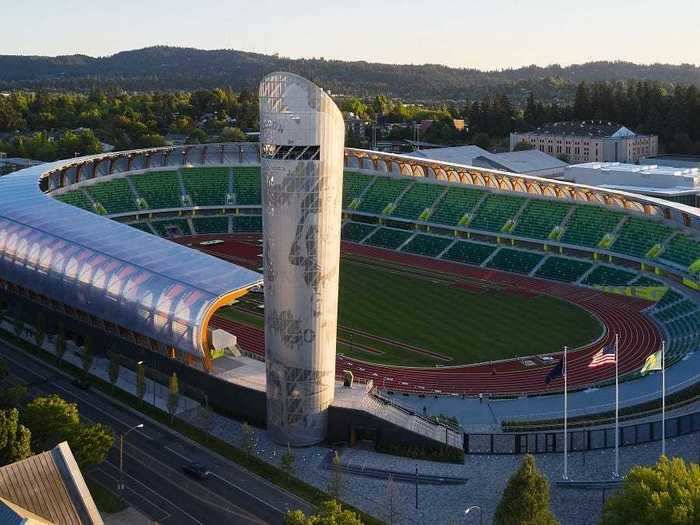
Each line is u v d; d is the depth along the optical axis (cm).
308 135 9344
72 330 13938
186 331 11356
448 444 10050
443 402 11519
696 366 12250
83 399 11656
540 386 12281
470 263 19888
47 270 13662
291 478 9469
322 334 9962
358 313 16150
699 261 16700
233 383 11038
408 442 10131
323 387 10162
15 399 10231
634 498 7362
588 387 12119
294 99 9269
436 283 18325
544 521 7288
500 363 13400
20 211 15538
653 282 17100
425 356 13762
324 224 9619
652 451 9956
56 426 9281
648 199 18100
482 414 11069
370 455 10062
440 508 8788
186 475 9550
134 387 12050
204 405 11438
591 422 10612
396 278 18750
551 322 15550
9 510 6322
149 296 11969
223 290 11588
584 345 14250
